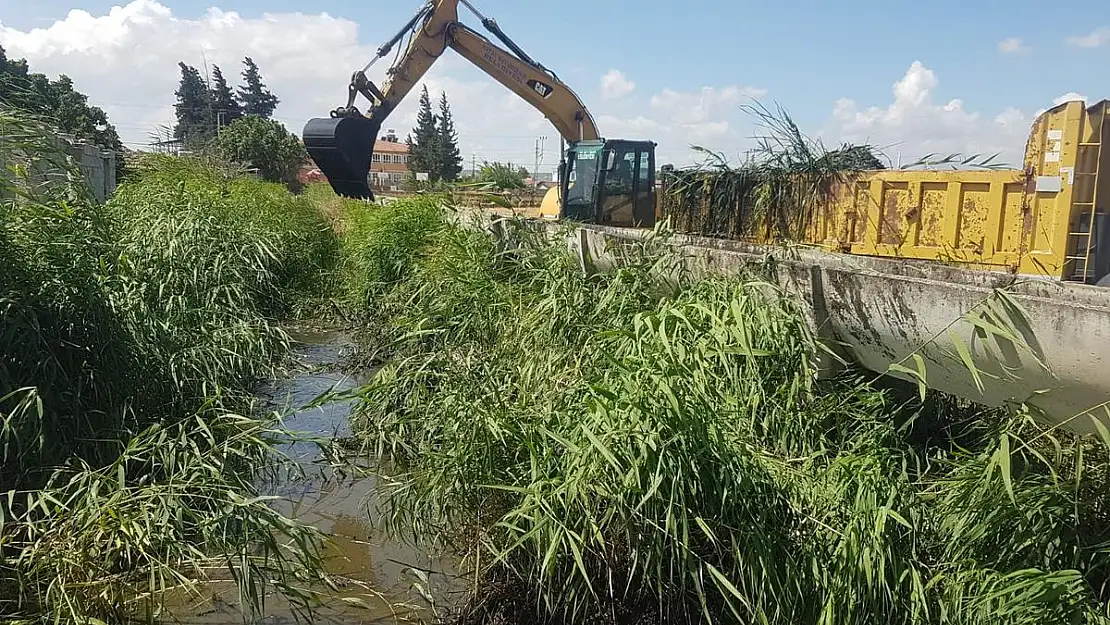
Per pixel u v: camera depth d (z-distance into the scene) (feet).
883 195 19.85
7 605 10.18
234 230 28.96
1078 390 10.78
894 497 10.34
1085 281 16.31
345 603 11.67
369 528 14.03
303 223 39.40
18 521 11.00
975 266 17.79
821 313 14.48
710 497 10.34
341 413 19.72
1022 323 11.08
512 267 22.90
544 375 14.70
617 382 11.27
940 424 14.21
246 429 14.65
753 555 9.87
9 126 16.31
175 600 11.45
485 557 11.98
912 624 9.48
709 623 9.64
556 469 11.32
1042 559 10.00
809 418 12.62
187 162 37.37
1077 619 8.75
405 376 16.19
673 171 25.88
